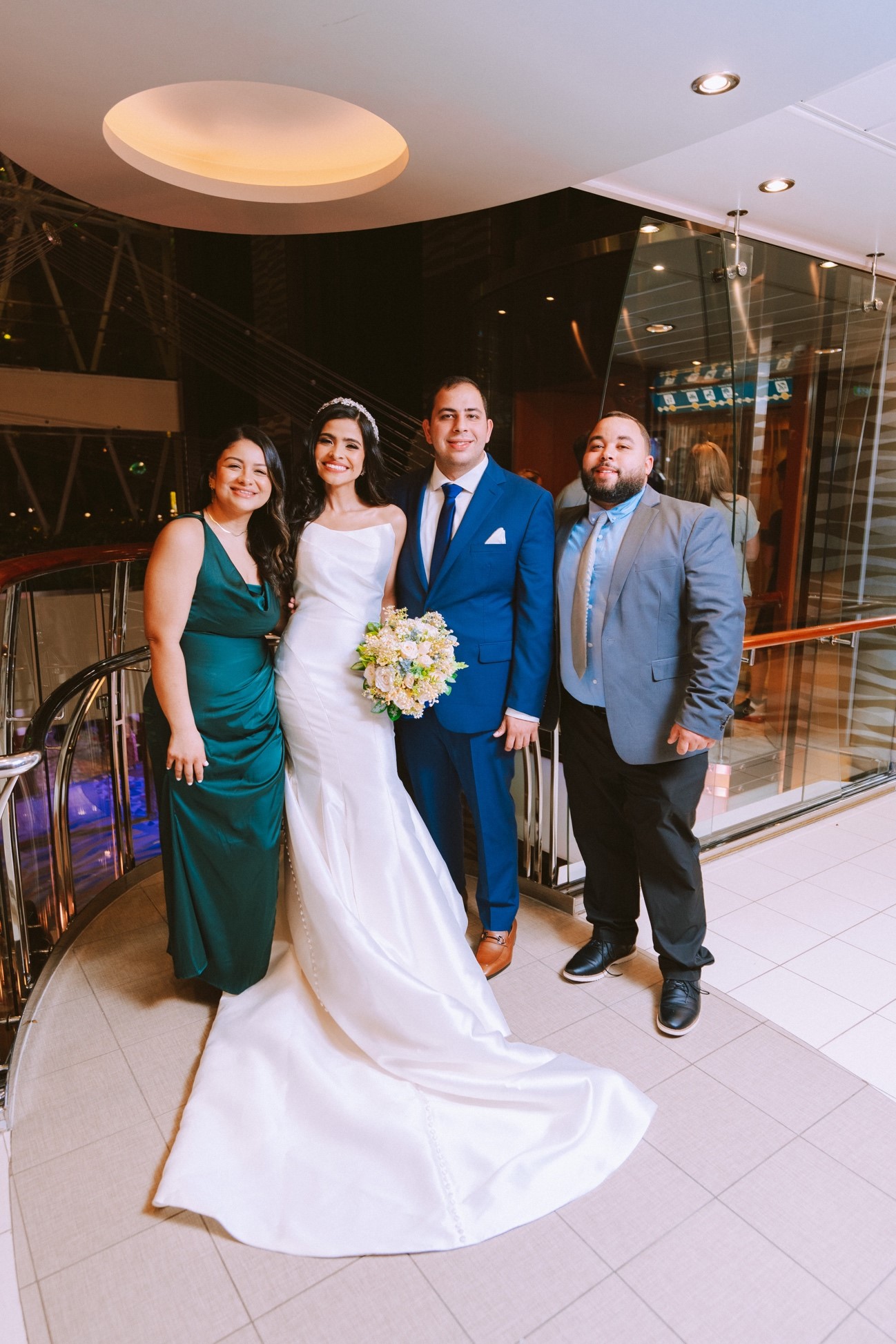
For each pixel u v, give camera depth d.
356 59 2.07
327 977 2.09
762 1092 2.07
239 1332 1.46
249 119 3.06
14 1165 1.84
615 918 2.60
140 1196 1.76
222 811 2.20
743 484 3.67
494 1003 2.23
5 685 2.81
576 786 2.55
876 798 4.36
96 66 2.16
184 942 2.29
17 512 7.81
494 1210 1.69
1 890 2.28
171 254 7.57
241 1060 2.03
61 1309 1.51
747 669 3.80
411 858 2.25
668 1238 1.64
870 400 4.08
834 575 4.13
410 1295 1.52
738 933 2.91
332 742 2.24
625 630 2.30
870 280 3.96
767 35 1.93
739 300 3.48
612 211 3.35
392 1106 1.91
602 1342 1.43
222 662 2.18
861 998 2.51
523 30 1.91
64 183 3.21
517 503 2.40
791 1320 1.47
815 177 3.02
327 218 3.50
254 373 7.64
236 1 1.80
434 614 2.25
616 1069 2.15
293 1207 1.70
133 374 7.82
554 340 3.60
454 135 2.55
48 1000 2.46
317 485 2.31
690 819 2.36
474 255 5.32
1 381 7.54
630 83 2.19
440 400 2.30
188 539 2.10
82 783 5.84
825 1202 1.73
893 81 2.32
